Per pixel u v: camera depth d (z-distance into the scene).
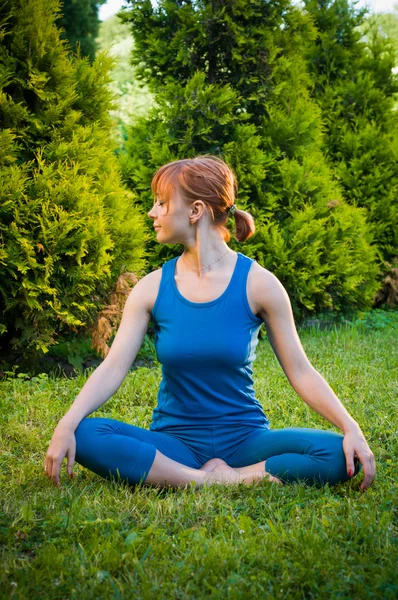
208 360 2.52
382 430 3.32
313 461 2.50
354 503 2.32
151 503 2.29
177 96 6.10
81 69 4.91
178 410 2.64
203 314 2.54
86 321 4.86
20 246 4.24
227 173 2.64
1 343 4.85
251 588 1.75
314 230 6.25
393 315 7.39
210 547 1.96
